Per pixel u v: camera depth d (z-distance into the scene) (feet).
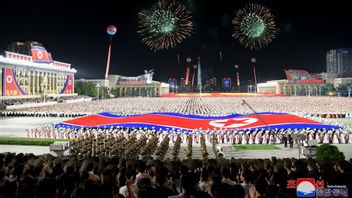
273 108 319.68
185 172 44.42
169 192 34.71
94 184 32.91
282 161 58.80
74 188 36.55
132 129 165.68
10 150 129.49
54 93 542.57
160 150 112.98
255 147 139.85
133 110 296.71
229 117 184.55
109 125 170.71
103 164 52.90
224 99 493.36
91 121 183.42
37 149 131.95
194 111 284.20
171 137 152.66
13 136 171.73
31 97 458.50
